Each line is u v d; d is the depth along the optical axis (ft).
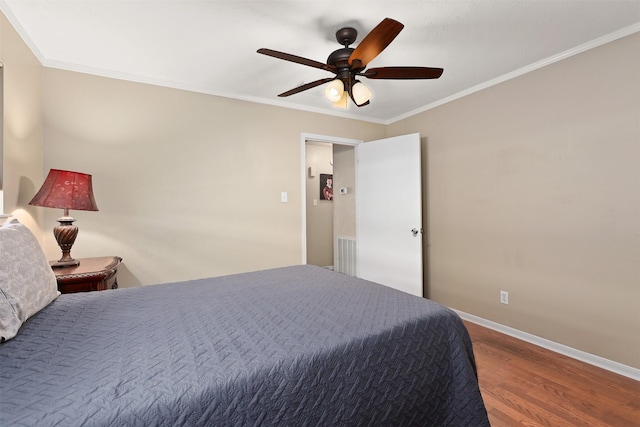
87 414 2.02
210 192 9.32
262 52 5.36
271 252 10.32
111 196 8.04
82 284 5.70
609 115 6.64
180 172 8.88
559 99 7.45
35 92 6.88
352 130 12.18
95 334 3.25
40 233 7.11
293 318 3.82
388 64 7.83
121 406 2.12
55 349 2.88
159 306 4.21
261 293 4.87
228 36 6.48
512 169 8.48
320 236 17.19
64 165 7.53
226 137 9.55
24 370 2.49
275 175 10.40
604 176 6.74
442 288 10.61
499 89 8.75
